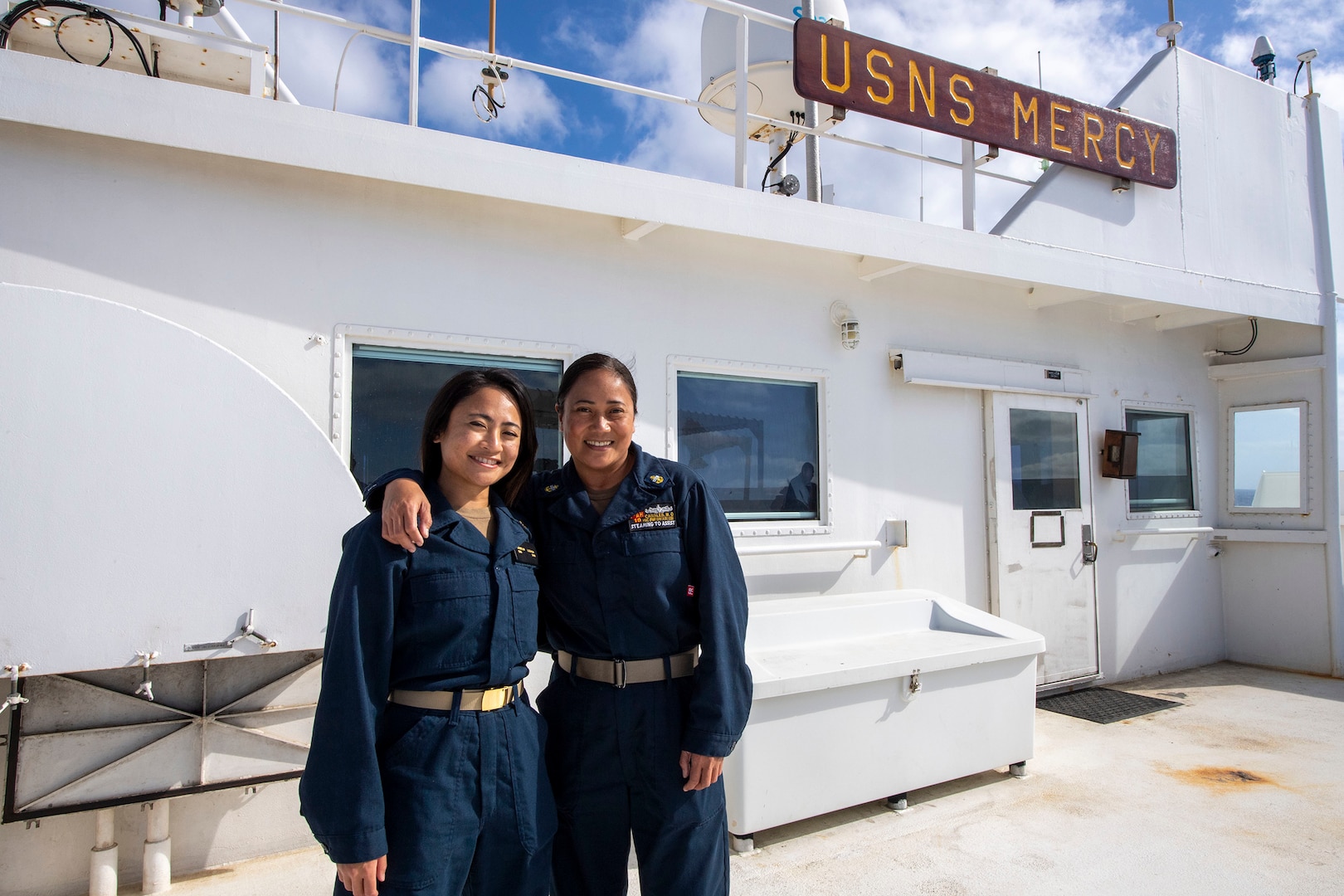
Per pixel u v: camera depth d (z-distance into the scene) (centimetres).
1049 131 483
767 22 392
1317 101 628
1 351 215
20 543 215
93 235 273
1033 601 495
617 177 340
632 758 184
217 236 291
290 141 284
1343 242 630
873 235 406
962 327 486
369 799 140
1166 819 322
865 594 411
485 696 161
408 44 336
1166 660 572
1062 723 448
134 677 251
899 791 323
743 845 292
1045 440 515
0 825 252
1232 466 620
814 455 430
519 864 162
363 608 148
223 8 381
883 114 419
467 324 334
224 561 238
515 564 173
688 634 189
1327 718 459
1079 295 494
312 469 249
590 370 187
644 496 190
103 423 225
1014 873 279
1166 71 553
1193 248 555
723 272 401
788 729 295
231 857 279
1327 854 294
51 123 257
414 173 302
